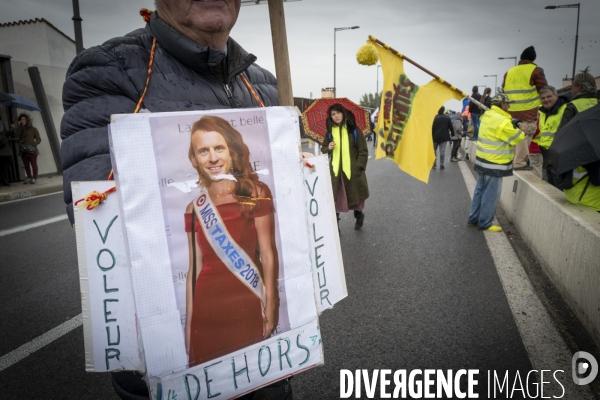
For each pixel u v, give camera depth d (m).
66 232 6.16
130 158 0.98
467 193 8.37
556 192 4.48
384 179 10.52
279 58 1.91
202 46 1.31
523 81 7.24
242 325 1.14
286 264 1.21
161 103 1.24
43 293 3.93
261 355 1.18
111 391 2.53
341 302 3.64
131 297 1.03
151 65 1.26
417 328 3.16
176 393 1.06
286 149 1.20
